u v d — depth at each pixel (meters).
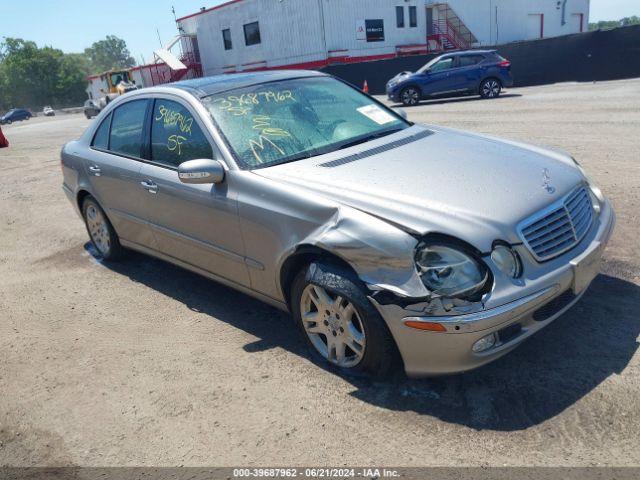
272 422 2.90
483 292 2.66
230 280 3.88
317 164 3.48
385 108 4.53
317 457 2.63
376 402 2.96
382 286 2.77
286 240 3.22
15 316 4.54
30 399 3.37
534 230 2.86
